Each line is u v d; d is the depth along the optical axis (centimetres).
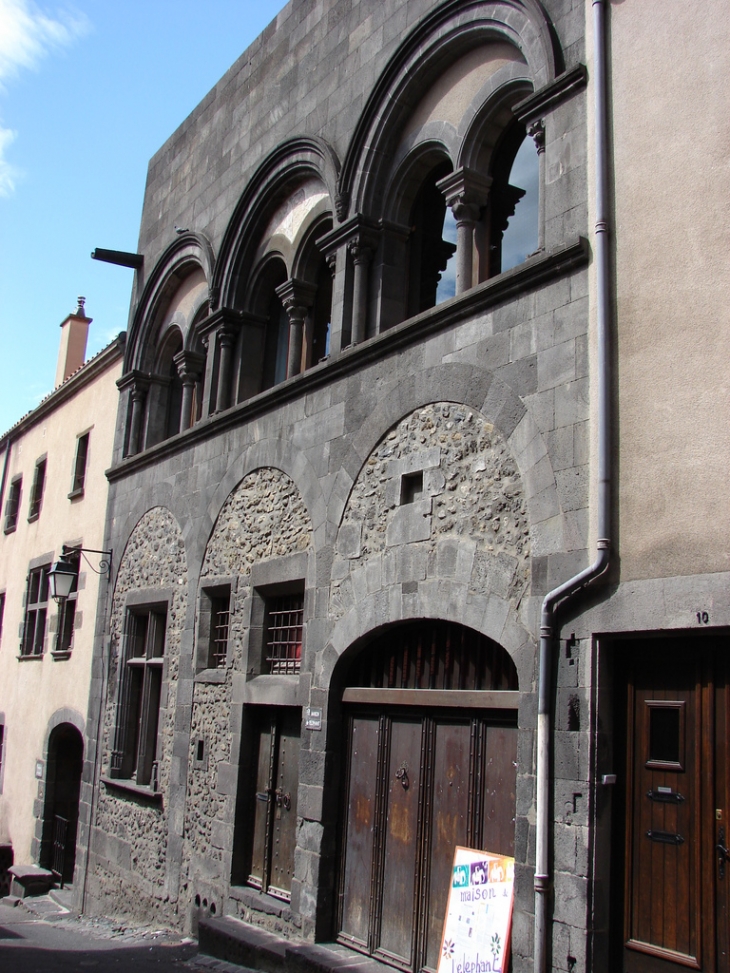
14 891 1495
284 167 1073
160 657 1230
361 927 758
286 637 955
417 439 771
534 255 682
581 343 632
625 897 556
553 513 629
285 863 880
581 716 579
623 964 550
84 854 1302
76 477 1634
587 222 650
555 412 643
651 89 618
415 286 912
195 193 1319
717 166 566
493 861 630
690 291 567
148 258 1451
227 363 1148
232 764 966
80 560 1549
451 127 838
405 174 905
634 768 567
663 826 545
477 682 692
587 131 666
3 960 869
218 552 1077
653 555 558
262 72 1179
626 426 588
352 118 961
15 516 1989
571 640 594
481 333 721
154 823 1111
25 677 1739
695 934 516
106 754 1296
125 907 1145
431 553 729
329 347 930
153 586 1235
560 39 710
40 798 1575
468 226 802
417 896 702
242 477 1050
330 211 991
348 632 813
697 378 553
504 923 605
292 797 888
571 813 573
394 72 898
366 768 788
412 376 788
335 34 1025
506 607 652
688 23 602
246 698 960
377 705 787
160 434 1391
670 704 554
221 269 1174
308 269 1053
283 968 770
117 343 1508
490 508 683
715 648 533
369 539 808
